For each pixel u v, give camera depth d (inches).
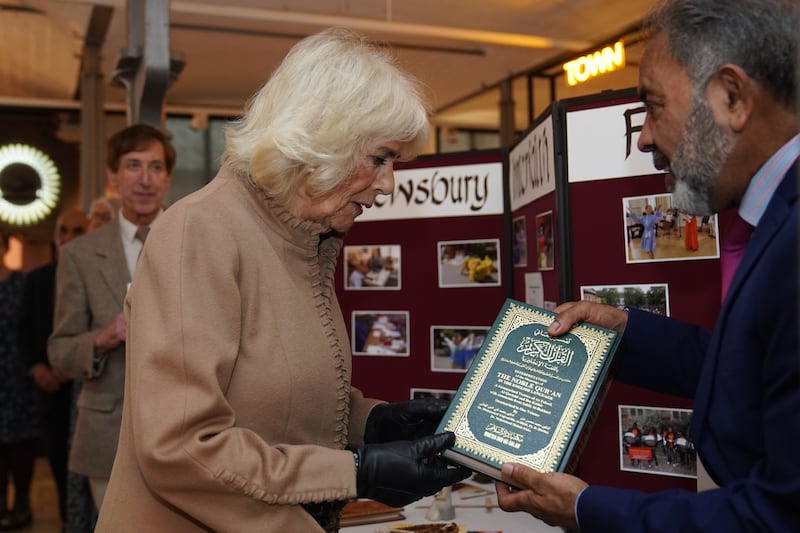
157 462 39.6
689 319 63.7
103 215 144.9
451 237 88.4
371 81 44.8
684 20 39.8
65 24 253.9
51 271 154.0
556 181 68.1
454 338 88.5
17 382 171.0
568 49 257.6
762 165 39.4
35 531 170.6
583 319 54.0
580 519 41.6
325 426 47.1
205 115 362.9
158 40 125.9
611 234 66.5
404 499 45.0
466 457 47.0
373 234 92.4
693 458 64.7
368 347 92.7
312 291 47.7
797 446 33.9
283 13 213.5
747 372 37.6
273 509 41.1
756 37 37.6
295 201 46.3
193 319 41.1
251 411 43.6
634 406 67.2
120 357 93.4
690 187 41.3
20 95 342.0
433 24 257.1
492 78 327.0
